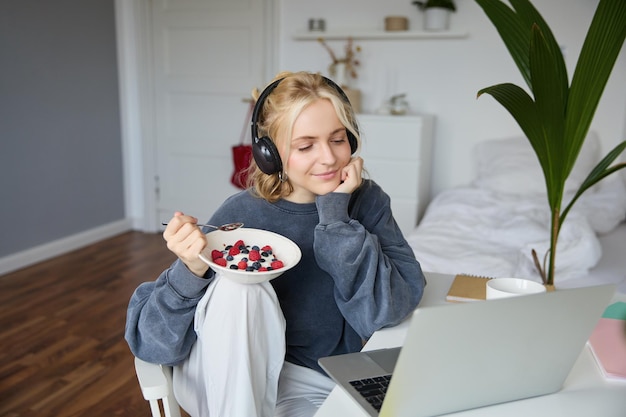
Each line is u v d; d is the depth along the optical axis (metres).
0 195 3.44
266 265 0.96
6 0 3.35
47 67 3.68
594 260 2.11
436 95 3.73
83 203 4.10
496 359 0.76
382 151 3.48
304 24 3.94
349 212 1.18
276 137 1.05
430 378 0.73
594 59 1.18
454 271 2.17
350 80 3.88
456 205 3.04
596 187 3.15
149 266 3.66
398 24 3.60
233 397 0.95
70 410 2.04
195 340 1.04
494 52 3.57
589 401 0.83
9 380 2.23
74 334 2.64
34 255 3.67
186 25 4.20
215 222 1.17
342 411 0.80
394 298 1.07
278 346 1.00
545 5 3.42
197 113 4.31
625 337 1.00
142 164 4.46
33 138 3.63
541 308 0.74
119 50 4.30
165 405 0.96
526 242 2.46
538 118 1.23
